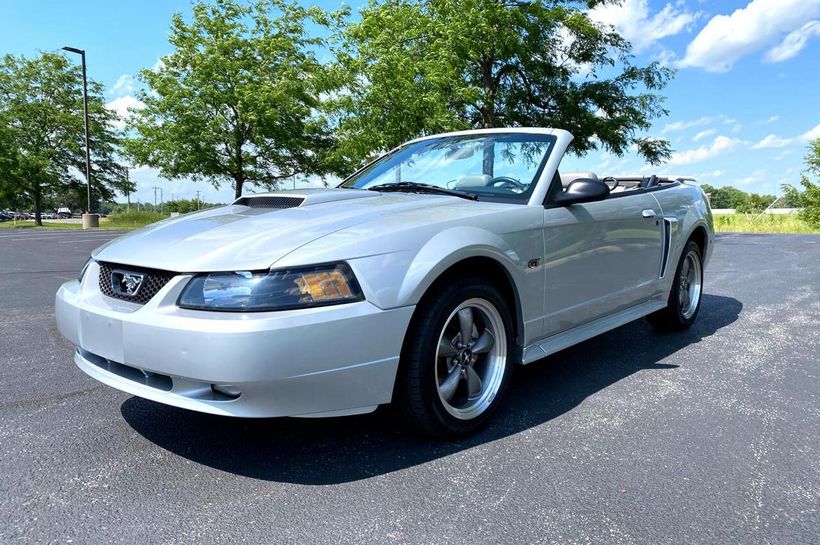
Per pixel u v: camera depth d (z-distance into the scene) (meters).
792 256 10.10
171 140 25.77
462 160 3.61
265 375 2.09
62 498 2.15
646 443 2.62
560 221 3.13
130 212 31.31
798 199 26.84
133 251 2.52
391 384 2.36
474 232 2.66
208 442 2.65
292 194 3.03
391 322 2.31
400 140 12.22
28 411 3.00
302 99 26.19
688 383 3.44
